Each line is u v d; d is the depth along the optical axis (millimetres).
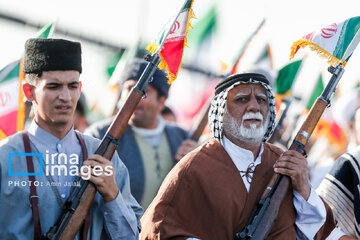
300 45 7230
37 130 6215
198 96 11656
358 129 9078
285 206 6898
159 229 6781
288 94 10258
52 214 6059
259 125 6984
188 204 6863
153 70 6461
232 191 6855
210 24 11469
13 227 5980
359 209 7891
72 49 6164
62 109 6145
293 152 6832
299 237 7012
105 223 6230
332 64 7102
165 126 9711
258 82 7012
